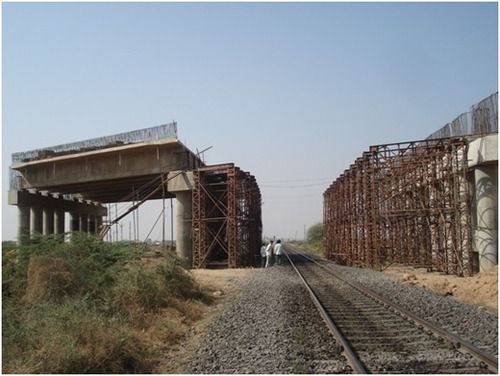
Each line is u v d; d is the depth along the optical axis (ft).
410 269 115.34
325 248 207.51
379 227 115.96
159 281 56.44
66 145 168.66
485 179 94.12
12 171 182.50
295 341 36.47
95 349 32.42
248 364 31.12
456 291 68.49
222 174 144.36
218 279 95.35
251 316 49.65
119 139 155.84
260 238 195.52
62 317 35.86
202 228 134.31
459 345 33.37
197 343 39.45
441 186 103.76
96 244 62.23
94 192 200.34
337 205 165.99
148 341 38.65
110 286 50.80
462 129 103.91
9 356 30.76
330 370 28.73
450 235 101.30
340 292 68.59
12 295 46.16
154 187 169.68
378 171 115.24
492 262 92.79
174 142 140.46
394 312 49.52
